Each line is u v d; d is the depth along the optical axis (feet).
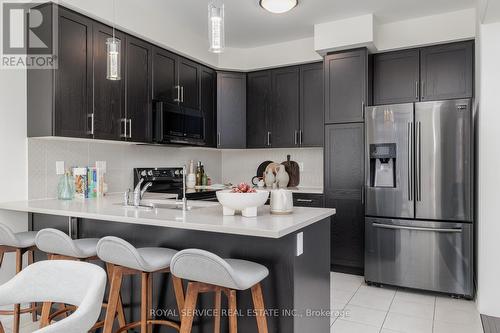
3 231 7.46
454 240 10.21
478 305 9.32
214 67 15.12
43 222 9.07
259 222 6.05
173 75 12.82
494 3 7.93
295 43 14.49
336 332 8.17
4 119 9.05
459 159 10.14
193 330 6.94
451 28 11.83
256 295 5.73
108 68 8.00
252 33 13.70
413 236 10.73
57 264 4.47
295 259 6.08
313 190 13.93
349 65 12.74
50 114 8.99
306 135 14.42
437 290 10.42
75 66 9.47
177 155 14.80
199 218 6.54
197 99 14.08
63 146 10.34
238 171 16.98
